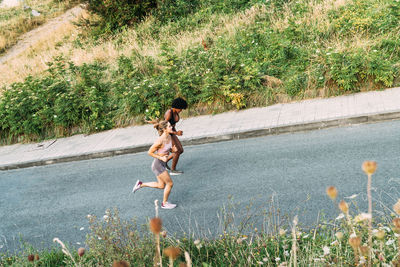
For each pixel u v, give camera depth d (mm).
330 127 8586
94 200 7410
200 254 4414
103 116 12086
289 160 7316
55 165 10289
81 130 12250
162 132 6238
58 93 12695
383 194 5305
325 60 10539
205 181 7219
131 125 11828
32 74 17047
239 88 11039
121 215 6500
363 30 11695
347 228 4020
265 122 9414
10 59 21344
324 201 5488
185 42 14695
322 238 4422
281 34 12805
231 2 17234
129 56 14820
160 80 12047
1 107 12812
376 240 3623
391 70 9680
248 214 5547
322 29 12375
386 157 6480
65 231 6324
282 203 5711
